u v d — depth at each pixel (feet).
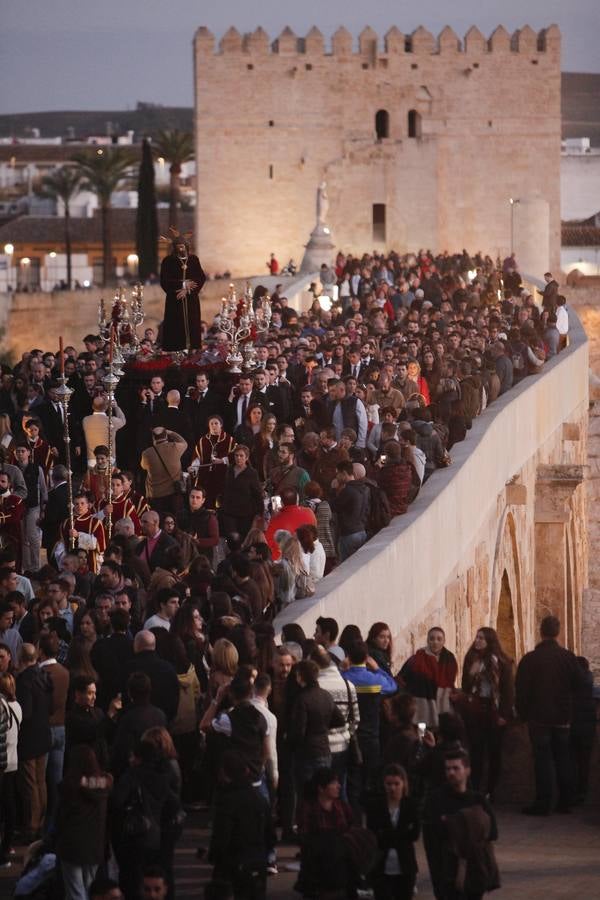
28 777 68.28
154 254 421.59
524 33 392.88
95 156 524.52
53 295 343.87
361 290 249.34
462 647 115.14
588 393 201.36
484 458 125.80
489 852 57.26
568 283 350.64
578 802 85.46
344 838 57.41
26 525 102.01
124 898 59.06
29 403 129.80
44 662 69.56
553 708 82.48
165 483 104.01
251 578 78.18
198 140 391.04
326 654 67.56
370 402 120.47
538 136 395.14
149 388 117.60
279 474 100.12
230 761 58.59
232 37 388.78
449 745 60.08
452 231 395.75
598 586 198.59
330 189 391.86
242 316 139.74
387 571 91.35
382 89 391.86
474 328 165.17
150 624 73.41
